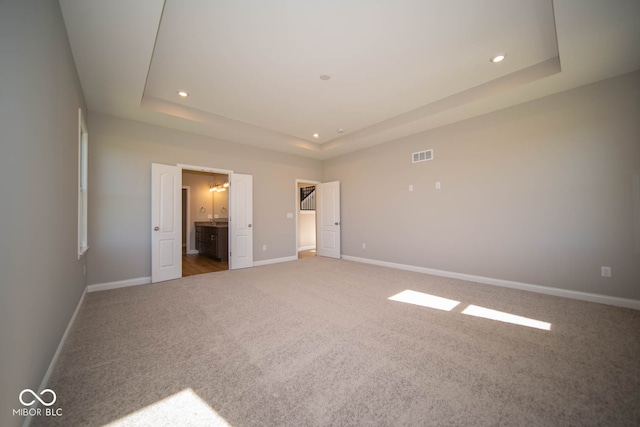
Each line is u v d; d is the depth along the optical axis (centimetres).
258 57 277
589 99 307
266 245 575
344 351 202
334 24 230
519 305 298
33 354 139
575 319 257
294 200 630
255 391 156
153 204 411
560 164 327
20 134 122
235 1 203
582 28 219
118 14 196
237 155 529
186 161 456
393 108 413
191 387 160
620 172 289
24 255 127
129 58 250
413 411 139
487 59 288
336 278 434
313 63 289
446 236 439
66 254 221
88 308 295
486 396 150
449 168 434
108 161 379
